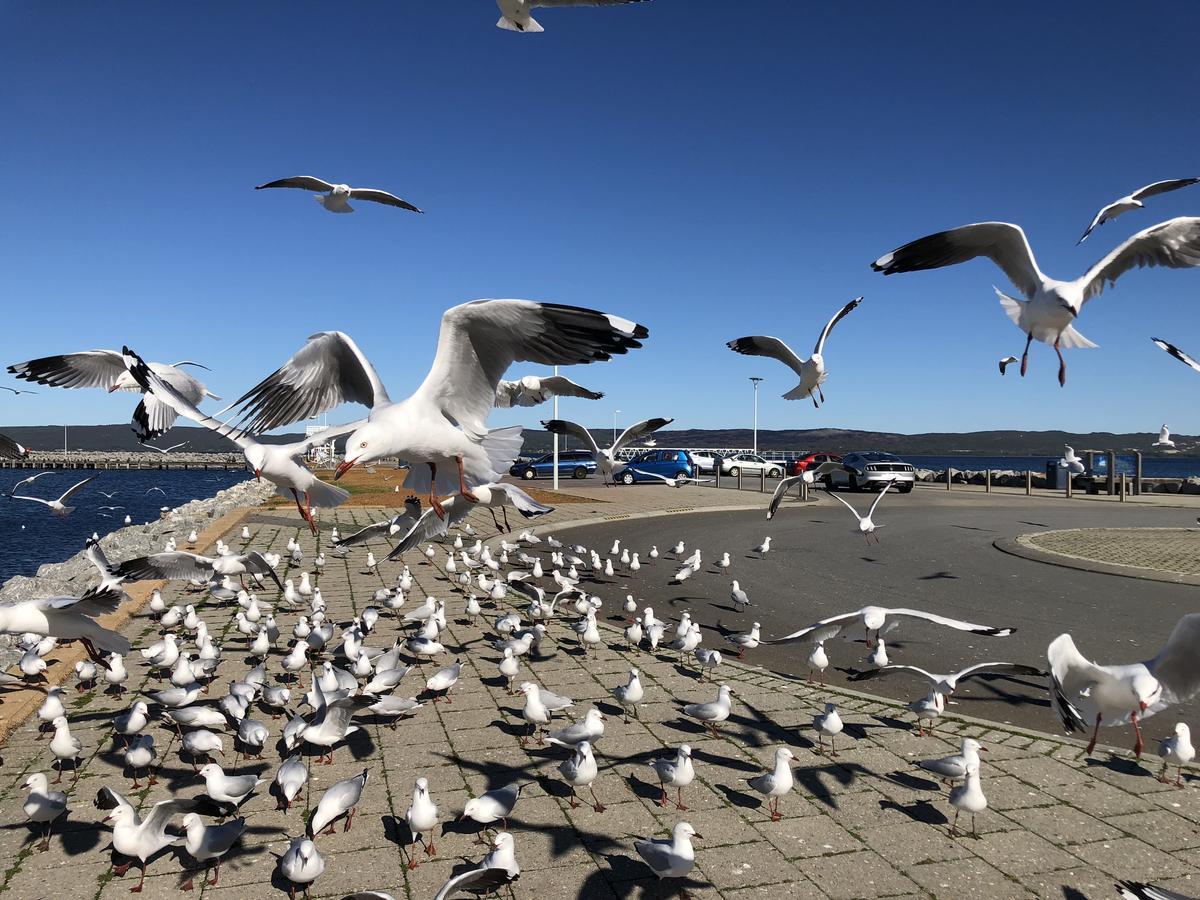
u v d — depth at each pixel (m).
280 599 13.20
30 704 7.76
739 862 5.24
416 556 17.75
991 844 5.46
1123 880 5.04
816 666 8.92
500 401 8.26
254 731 6.67
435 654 9.83
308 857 4.73
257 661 9.68
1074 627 11.47
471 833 5.64
